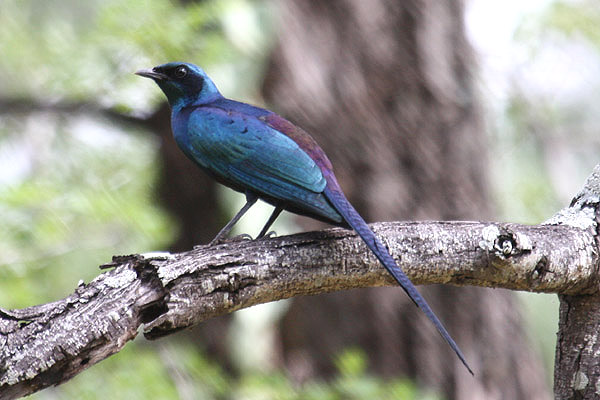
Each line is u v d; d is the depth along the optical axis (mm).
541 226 7266
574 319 7289
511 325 14984
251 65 12625
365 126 14234
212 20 12734
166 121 14711
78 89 14812
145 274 6148
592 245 7188
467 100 14812
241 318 12969
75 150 16250
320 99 14094
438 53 14609
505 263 6887
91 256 14555
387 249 6863
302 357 14391
